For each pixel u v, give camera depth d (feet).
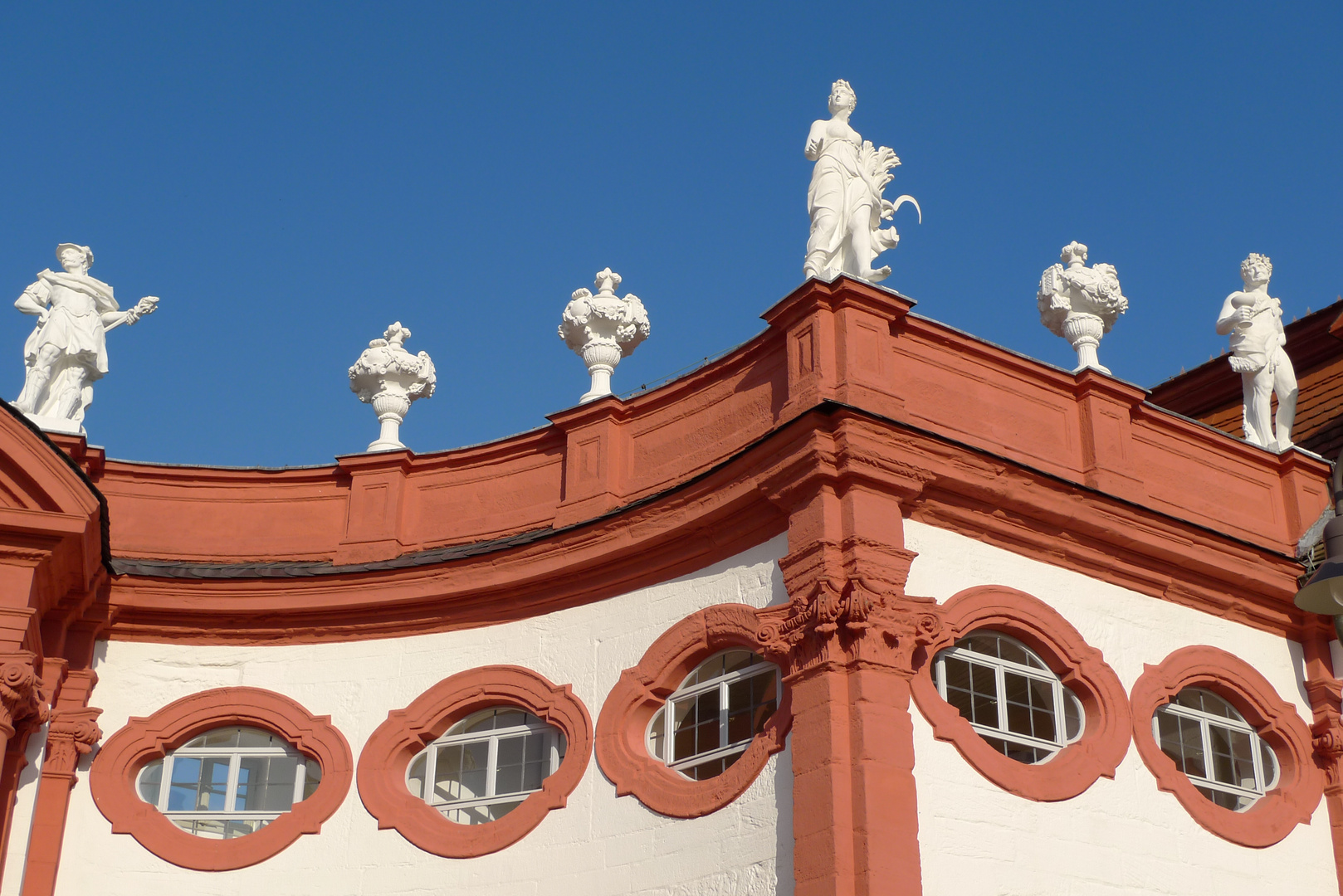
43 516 59.36
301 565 68.59
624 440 64.95
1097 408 63.16
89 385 70.85
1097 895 55.21
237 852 62.59
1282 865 60.85
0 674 57.41
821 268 60.49
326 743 64.34
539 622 63.31
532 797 59.72
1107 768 57.36
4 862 59.82
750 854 52.85
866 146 63.10
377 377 72.18
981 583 57.52
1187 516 64.85
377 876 61.21
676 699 58.95
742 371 61.36
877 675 52.16
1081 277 65.00
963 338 60.75
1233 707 64.34
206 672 66.59
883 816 50.16
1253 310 71.56
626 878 56.18
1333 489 47.29
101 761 64.28
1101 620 60.39
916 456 55.77
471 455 68.95
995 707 57.11
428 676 64.49
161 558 70.28
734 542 58.03
